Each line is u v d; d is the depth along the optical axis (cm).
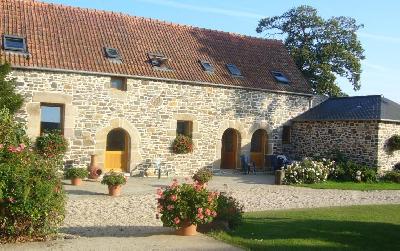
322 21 2933
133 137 1703
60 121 1594
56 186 737
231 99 1925
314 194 1455
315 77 2934
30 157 731
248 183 1659
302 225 886
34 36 1590
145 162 1733
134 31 1870
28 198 687
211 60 1975
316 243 736
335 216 1019
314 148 2048
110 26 1820
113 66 1650
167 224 762
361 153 1881
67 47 1622
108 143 1694
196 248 683
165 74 1752
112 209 1099
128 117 1689
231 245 707
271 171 2039
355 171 1797
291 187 1594
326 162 1853
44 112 1566
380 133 1831
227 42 2162
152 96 1733
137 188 1437
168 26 2022
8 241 686
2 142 746
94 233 818
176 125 1791
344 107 2047
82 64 1588
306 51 2864
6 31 1556
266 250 680
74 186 1423
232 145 2016
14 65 1456
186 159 1820
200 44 2036
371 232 834
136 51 1775
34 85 1513
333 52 2886
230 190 1466
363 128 1875
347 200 1352
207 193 776
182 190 770
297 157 2116
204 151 1864
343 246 723
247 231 822
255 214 1038
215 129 1886
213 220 826
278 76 2122
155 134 1747
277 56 2264
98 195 1284
